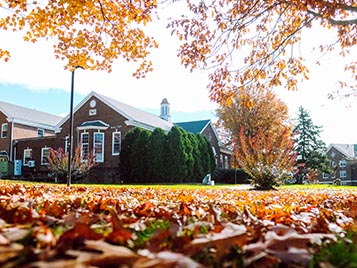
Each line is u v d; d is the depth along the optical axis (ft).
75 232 3.89
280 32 19.48
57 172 58.80
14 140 87.51
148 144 62.95
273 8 18.04
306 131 127.75
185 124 104.37
